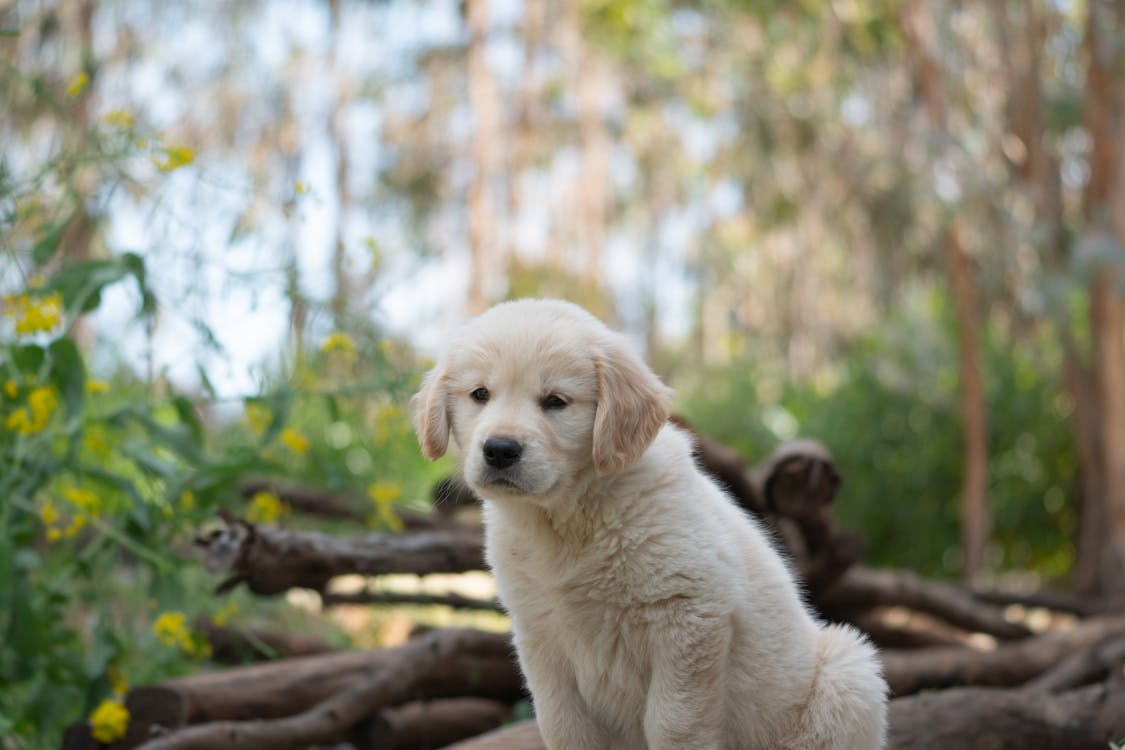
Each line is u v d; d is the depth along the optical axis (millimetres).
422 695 4676
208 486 4488
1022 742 4105
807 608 3771
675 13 15461
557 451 3043
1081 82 10008
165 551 4402
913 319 11430
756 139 15000
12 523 4273
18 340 4375
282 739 3943
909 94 11367
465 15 17422
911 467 10727
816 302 21578
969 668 5559
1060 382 10250
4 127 7305
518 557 3156
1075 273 8672
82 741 4020
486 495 3023
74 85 4969
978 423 9820
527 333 3135
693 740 3004
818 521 5066
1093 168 9367
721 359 22156
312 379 5102
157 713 4055
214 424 5980
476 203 16734
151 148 4629
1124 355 8891
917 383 11016
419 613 7336
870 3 11094
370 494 5441
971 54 10398
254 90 17281
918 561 10664
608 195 22438
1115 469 8711
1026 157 9789
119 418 4535
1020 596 7445
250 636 4656
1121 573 8547
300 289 5012
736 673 3154
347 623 6781
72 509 4734
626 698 3170
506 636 4840
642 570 2998
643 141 21578
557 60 19000
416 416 3357
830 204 16656
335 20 17297
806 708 3221
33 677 4145
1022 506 10625
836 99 13523
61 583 4422
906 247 12875
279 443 4883
